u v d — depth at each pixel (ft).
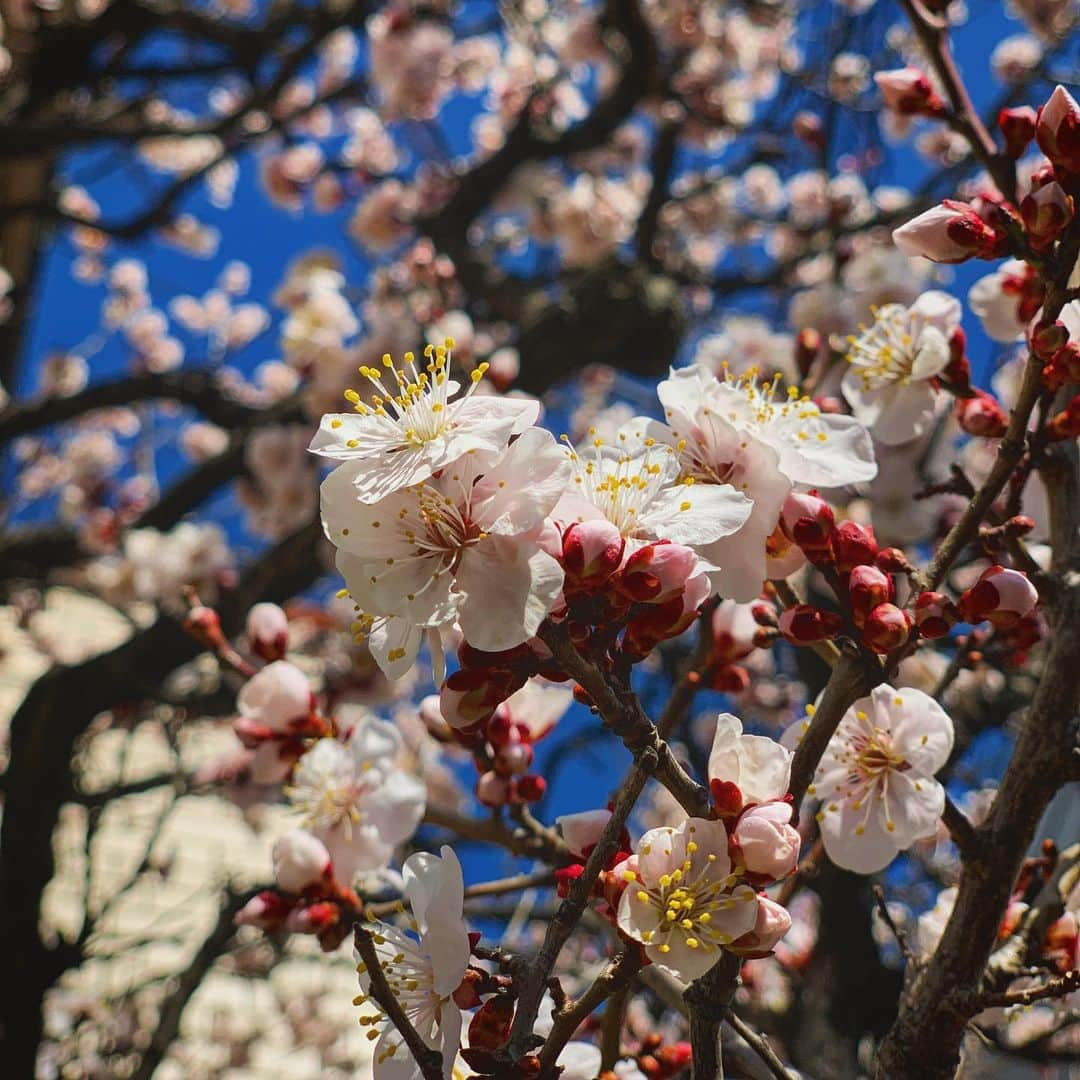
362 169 27.61
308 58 22.49
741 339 12.92
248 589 18.20
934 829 5.95
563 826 5.57
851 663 5.31
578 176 28.12
